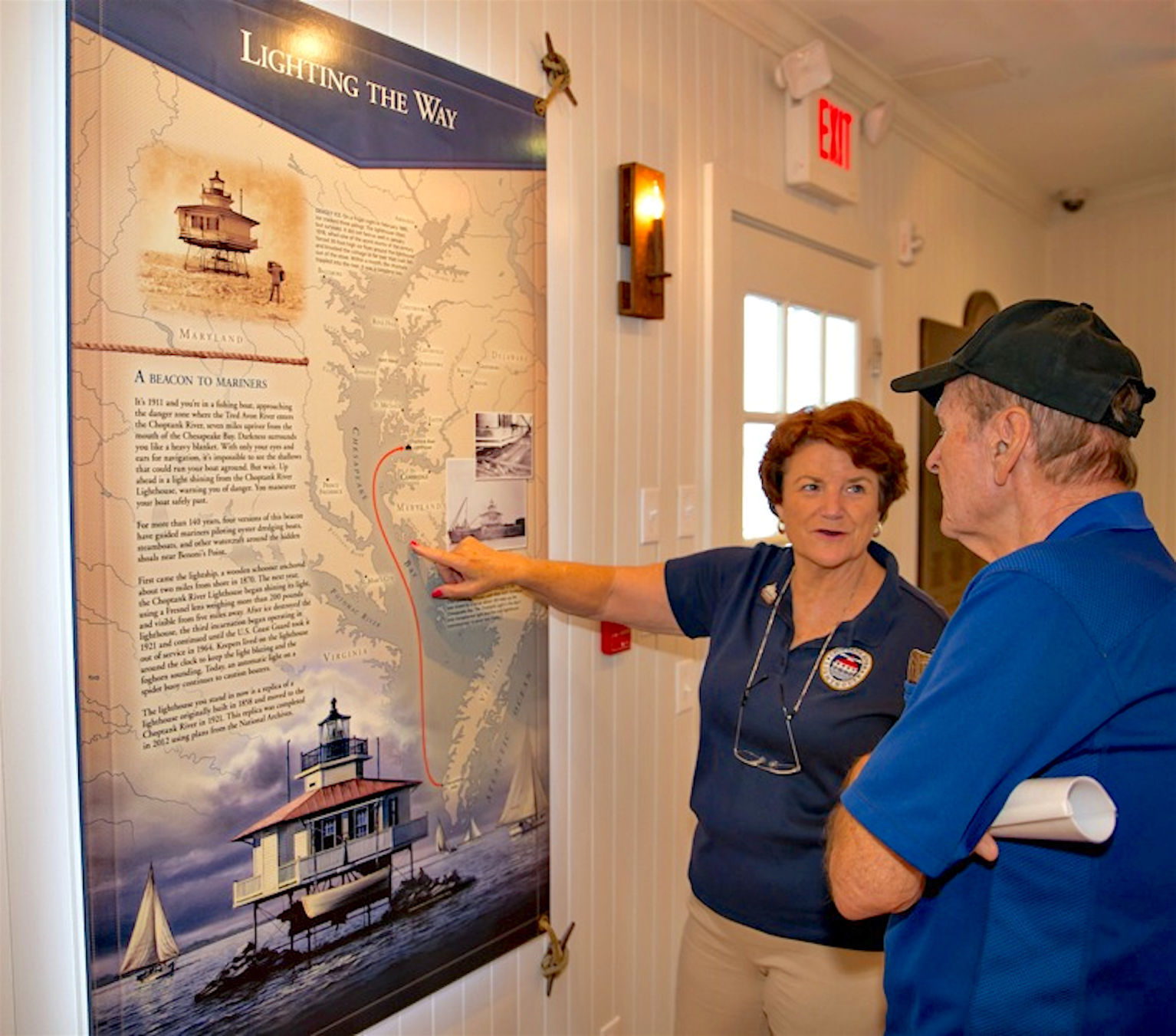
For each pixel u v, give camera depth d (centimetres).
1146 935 79
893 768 79
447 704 140
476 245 142
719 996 144
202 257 107
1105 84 275
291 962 119
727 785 139
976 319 355
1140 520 84
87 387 97
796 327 239
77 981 102
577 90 167
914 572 305
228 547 111
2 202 95
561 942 167
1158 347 401
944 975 85
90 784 99
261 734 115
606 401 177
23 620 97
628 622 157
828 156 238
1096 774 78
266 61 113
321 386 121
